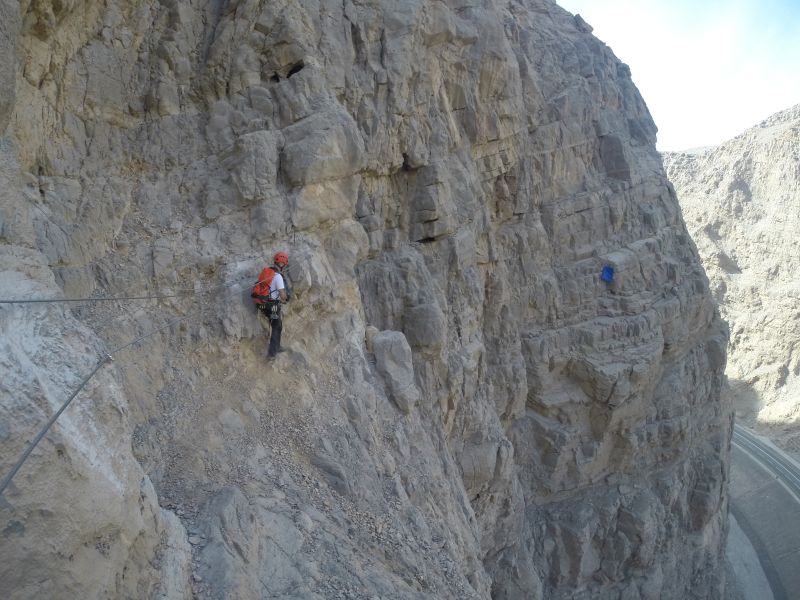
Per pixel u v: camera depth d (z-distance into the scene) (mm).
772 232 48062
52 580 3795
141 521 5051
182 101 10430
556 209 21234
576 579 21125
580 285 21500
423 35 14648
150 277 8734
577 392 21250
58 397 4363
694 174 58938
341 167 10859
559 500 21641
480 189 17297
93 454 4516
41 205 7676
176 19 10320
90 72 9094
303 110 10727
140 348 8047
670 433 23281
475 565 11727
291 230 10289
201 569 5883
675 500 24016
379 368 11578
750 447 40375
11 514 3590
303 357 9906
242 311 9234
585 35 25078
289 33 10984
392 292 14398
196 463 7523
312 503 8273
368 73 13359
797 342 43906
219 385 8727
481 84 16750
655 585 22469
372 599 7184
